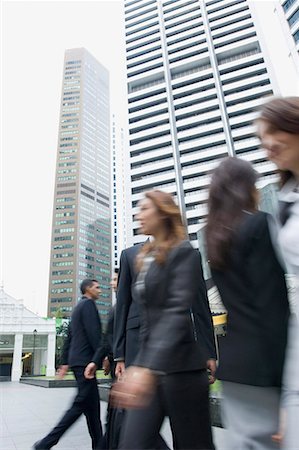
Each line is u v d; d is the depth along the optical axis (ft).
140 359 4.02
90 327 9.82
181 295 4.48
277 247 3.81
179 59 200.85
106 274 375.86
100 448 8.50
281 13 133.49
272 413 3.47
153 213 5.69
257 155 157.48
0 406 26.03
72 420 9.12
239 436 3.64
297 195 3.77
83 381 9.42
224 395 3.94
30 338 153.38
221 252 4.00
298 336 3.43
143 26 217.97
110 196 426.10
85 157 398.83
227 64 186.60
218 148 169.89
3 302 148.36
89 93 430.20
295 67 126.93
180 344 4.87
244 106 173.58
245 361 3.61
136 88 207.92
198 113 184.85
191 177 171.73
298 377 3.22
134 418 5.02
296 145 3.85
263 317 3.63
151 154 183.73
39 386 68.69
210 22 200.54
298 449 3.01
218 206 4.29
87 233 370.12
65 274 339.98
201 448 4.61
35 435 13.21
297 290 3.50
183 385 4.69
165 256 5.26
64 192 376.07
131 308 7.33
